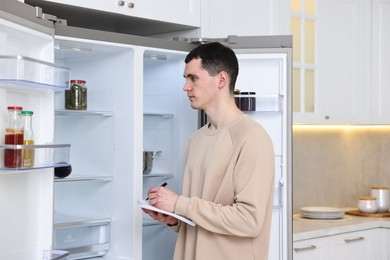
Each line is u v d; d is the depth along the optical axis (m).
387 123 4.44
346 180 4.82
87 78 3.00
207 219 2.12
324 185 4.68
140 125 2.85
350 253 3.98
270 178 2.15
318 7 4.16
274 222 3.10
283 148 3.06
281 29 3.66
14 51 2.19
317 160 4.64
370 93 4.44
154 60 3.14
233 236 2.17
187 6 3.24
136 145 2.83
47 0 2.68
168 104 3.21
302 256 3.67
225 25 3.40
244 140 2.14
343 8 4.32
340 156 4.79
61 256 2.31
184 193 2.32
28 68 1.98
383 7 4.44
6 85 2.07
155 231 3.21
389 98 4.43
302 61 4.06
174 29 3.39
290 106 3.07
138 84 2.83
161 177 3.19
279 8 3.65
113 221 2.91
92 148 3.00
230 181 2.16
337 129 4.77
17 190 2.23
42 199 2.35
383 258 4.16
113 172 2.91
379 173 4.84
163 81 3.22
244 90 3.17
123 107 2.87
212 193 2.20
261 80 3.15
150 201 2.24
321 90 4.18
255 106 3.09
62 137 3.10
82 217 2.94
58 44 2.63
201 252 2.18
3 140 2.10
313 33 4.15
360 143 4.88
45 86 2.09
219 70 2.24
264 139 2.15
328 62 4.22
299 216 4.30
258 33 3.55
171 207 2.18
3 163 1.99
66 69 2.23
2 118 2.10
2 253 2.15
